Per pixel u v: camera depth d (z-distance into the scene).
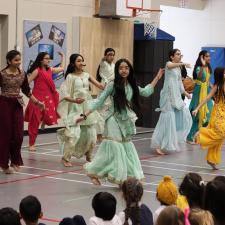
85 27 14.45
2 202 7.40
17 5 13.20
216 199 4.17
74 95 9.60
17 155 9.19
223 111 9.63
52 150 11.52
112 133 7.97
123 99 7.87
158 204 7.46
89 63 14.61
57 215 6.88
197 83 12.66
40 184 8.51
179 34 21.08
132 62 15.68
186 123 11.68
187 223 3.67
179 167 10.08
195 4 20.02
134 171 8.01
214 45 20.75
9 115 8.90
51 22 13.94
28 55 13.46
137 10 15.40
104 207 4.51
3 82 8.78
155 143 11.37
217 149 9.84
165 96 11.33
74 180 8.84
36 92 11.27
